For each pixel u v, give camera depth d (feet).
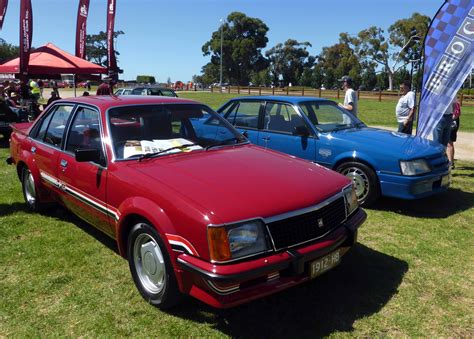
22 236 15.23
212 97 127.34
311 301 11.15
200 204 9.34
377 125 53.01
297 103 21.27
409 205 19.36
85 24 54.44
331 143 19.26
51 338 9.57
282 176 11.04
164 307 10.44
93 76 49.47
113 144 12.24
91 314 10.48
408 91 26.07
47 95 109.50
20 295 11.32
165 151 12.51
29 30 40.16
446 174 18.54
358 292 11.62
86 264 13.10
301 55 313.32
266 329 9.94
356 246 14.69
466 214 18.12
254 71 306.14
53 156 14.80
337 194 10.85
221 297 8.79
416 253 14.11
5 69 42.39
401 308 10.84
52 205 17.37
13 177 23.66
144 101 14.03
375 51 242.17
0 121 35.99
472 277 12.51
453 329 10.00
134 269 11.19
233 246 8.87
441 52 22.33
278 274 9.45
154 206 9.99
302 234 9.75
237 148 13.65
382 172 17.75
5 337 9.61
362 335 9.73
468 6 21.39
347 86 27.30
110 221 11.96
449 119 23.99
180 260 9.28
